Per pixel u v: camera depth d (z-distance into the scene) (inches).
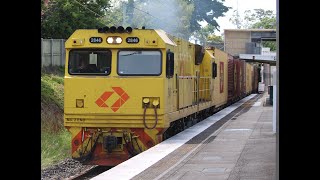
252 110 1311.5
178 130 757.9
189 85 783.1
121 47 589.3
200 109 884.0
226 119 1027.9
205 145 624.7
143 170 454.3
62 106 1111.6
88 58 594.2
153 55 587.8
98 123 587.5
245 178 412.2
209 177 419.5
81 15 1533.0
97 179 412.5
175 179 413.1
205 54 986.1
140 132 586.9
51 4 1507.1
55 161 728.3
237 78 1674.5
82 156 593.3
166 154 546.0
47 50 1371.8
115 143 582.6
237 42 2309.3
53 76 1288.1
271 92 1525.6
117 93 584.7
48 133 936.9
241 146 617.3
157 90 581.9
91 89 587.2
